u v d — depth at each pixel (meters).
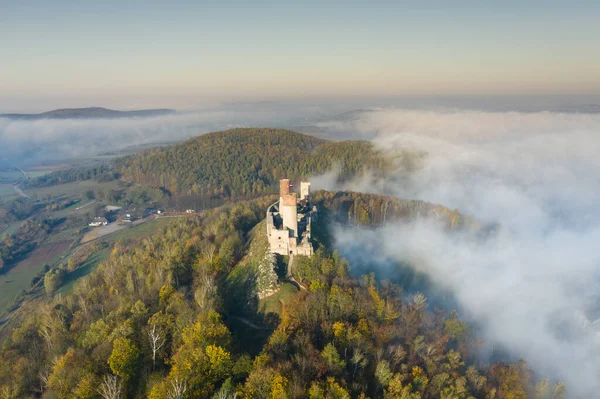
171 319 106.19
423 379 88.44
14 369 100.06
